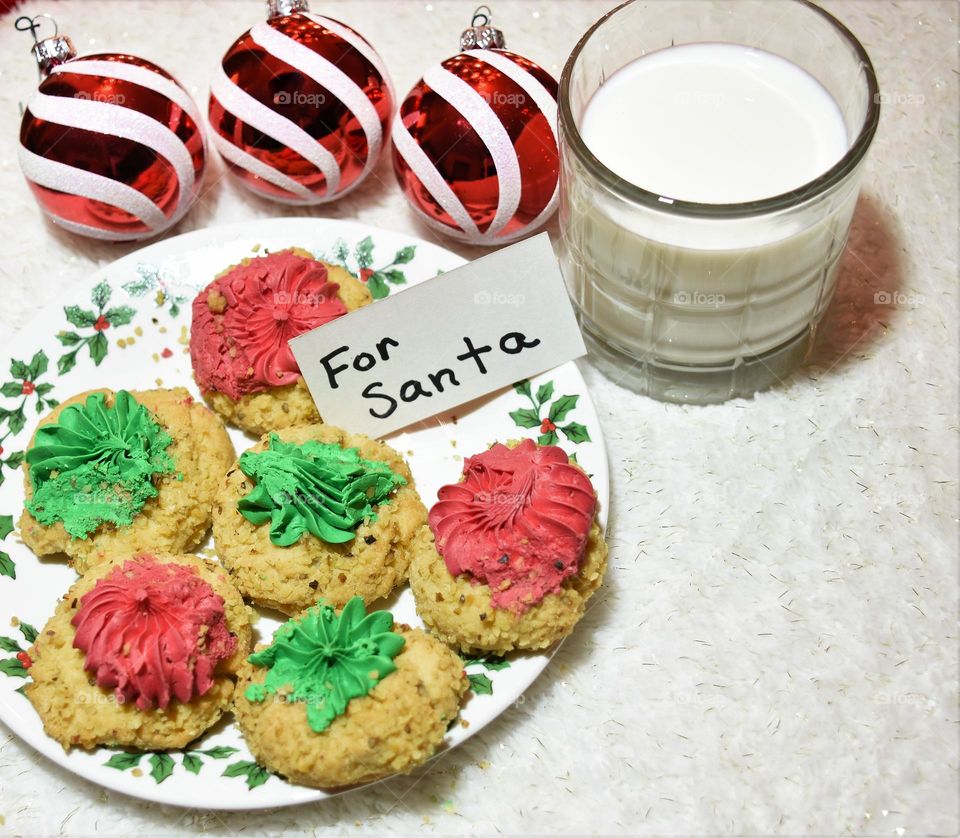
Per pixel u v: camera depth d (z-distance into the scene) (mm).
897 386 530
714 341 509
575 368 514
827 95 501
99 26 606
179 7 608
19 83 596
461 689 457
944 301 545
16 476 510
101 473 485
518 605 458
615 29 501
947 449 520
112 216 537
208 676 457
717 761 475
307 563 477
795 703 482
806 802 469
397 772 449
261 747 450
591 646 490
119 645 450
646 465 519
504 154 514
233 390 508
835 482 515
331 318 508
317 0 609
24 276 562
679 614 495
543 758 475
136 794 450
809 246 481
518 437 510
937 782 471
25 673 471
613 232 485
